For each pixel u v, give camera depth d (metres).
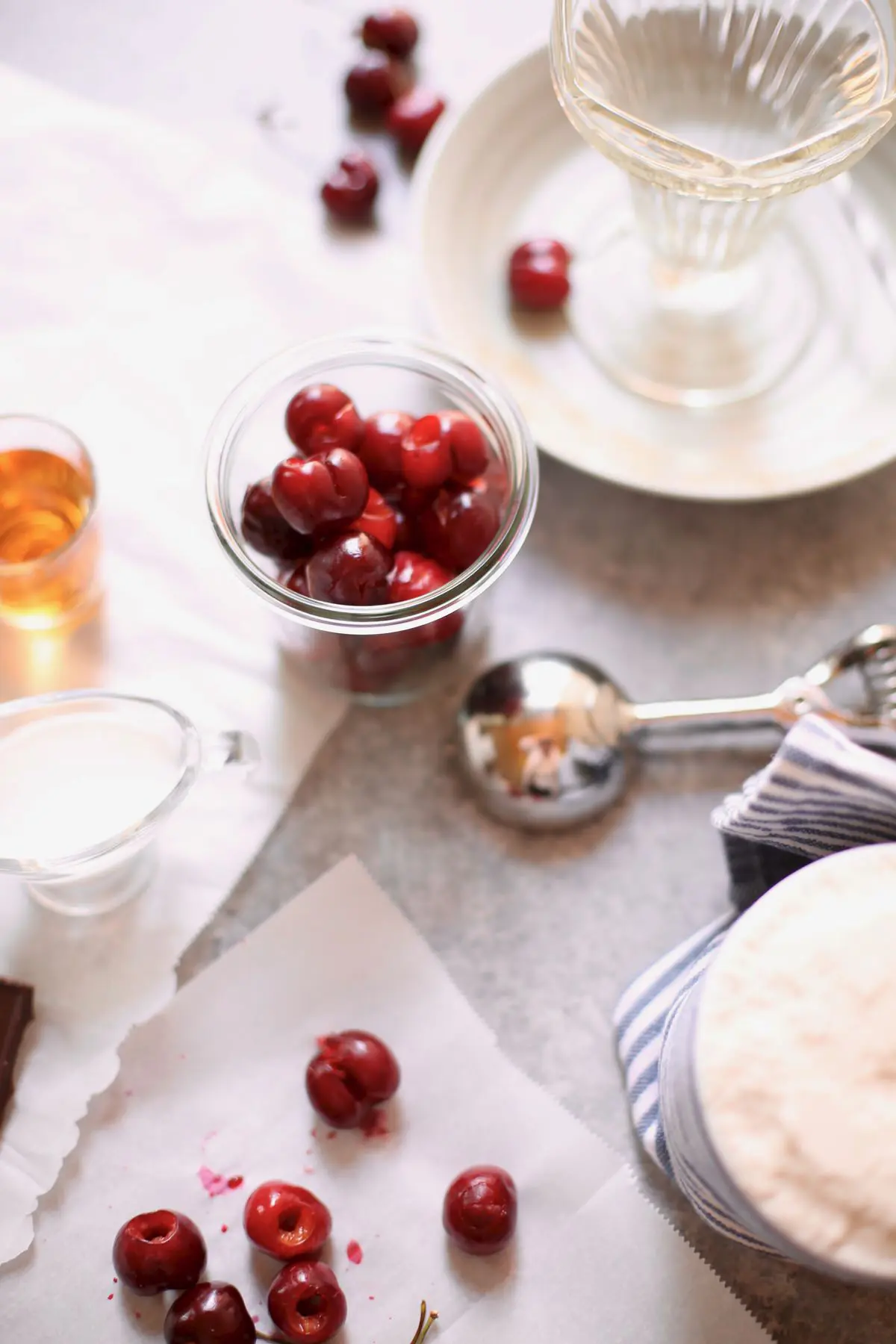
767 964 0.44
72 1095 0.51
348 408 0.51
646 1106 0.49
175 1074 0.52
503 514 0.51
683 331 0.57
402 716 0.56
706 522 0.58
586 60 0.53
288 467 0.48
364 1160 0.51
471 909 0.54
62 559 0.53
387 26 0.60
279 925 0.53
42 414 0.57
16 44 0.61
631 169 0.51
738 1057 0.43
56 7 0.62
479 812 0.55
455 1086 0.52
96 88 0.61
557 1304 0.50
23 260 0.58
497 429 0.52
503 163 0.59
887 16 0.51
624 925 0.54
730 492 0.54
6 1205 0.50
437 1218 0.51
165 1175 0.51
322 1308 0.49
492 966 0.54
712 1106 0.42
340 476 0.48
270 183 0.60
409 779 0.55
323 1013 0.53
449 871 0.54
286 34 0.62
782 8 0.53
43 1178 0.51
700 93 0.56
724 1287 0.50
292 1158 0.52
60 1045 0.52
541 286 0.57
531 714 0.54
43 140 0.59
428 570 0.50
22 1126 0.51
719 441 0.56
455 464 0.50
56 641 0.55
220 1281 0.50
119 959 0.53
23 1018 0.52
